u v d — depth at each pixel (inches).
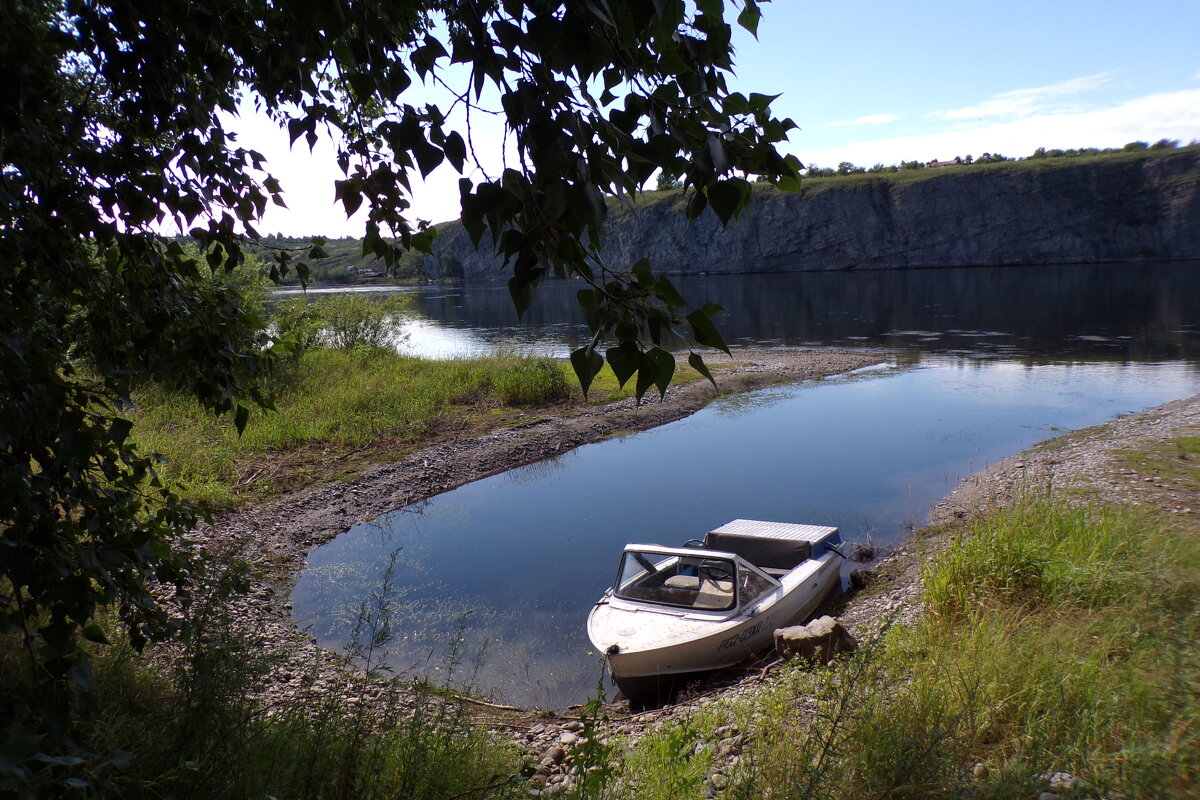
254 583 377.4
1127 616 228.1
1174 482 456.8
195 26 115.8
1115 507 367.6
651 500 535.8
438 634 338.3
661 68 73.7
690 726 211.9
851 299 2556.6
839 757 155.9
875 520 481.4
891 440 692.1
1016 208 4859.7
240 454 584.1
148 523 128.1
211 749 137.2
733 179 77.5
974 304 2178.9
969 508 476.4
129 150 126.8
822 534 388.2
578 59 59.7
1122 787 142.6
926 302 2324.1
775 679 255.0
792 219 5211.6
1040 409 797.9
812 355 1283.2
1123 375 983.0
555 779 203.9
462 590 385.1
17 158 111.0
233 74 130.9
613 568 413.4
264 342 156.7
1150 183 4739.2
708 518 495.5
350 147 131.8
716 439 719.1
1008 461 585.3
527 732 247.9
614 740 217.8
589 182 62.2
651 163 72.4
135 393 622.5
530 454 658.8
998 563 281.4
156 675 200.8
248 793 135.0
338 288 4387.3
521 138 64.6
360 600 372.5
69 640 92.3
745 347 1429.6
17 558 92.1
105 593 104.3
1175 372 987.9
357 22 79.1
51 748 83.2
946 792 147.3
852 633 298.8
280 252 152.5
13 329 93.0
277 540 445.4
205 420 617.6
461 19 68.8
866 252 5113.2
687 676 289.7
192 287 144.5
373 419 707.4
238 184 141.1
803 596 336.2
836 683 211.3
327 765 153.6
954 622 266.7
